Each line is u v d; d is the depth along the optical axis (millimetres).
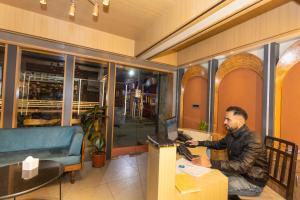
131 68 4152
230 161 1622
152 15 2748
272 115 2469
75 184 2637
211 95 3461
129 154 4082
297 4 2188
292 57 2344
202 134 2707
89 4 2531
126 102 5574
